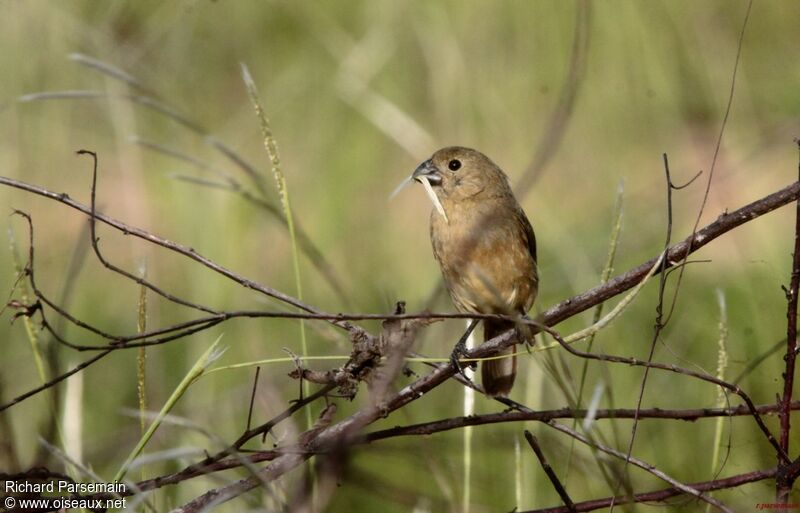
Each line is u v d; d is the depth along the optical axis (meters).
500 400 6.62
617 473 6.14
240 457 5.70
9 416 8.19
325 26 16.53
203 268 11.37
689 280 12.07
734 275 11.81
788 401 6.37
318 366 9.99
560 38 15.95
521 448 8.08
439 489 8.51
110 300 12.67
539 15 15.98
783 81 16.03
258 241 13.25
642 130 15.66
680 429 9.39
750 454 8.85
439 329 10.07
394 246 14.27
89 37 13.38
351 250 13.98
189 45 16.27
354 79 14.12
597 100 15.75
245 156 15.39
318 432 6.31
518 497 6.95
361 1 16.80
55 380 5.84
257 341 10.57
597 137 15.50
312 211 14.48
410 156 15.38
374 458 8.66
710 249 12.95
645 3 16.11
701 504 7.30
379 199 15.18
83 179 14.48
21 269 6.93
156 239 6.11
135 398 10.19
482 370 8.91
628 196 14.04
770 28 16.81
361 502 8.69
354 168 15.09
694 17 16.27
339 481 6.82
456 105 15.14
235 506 7.84
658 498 6.39
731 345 10.57
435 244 9.53
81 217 14.02
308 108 15.77
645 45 15.97
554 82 15.86
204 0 15.65
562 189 15.02
